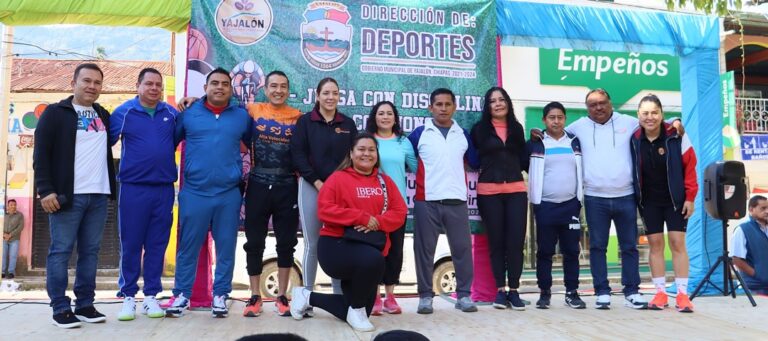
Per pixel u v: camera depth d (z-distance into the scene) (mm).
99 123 3984
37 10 4672
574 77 10273
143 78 4066
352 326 3783
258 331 3668
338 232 3871
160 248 4137
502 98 4688
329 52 5043
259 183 4172
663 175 4641
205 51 4836
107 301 4996
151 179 4043
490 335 3654
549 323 4043
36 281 11258
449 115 4602
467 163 4879
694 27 5875
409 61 5176
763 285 5668
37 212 12070
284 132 4266
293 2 5016
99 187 3938
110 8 4750
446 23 5281
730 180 5223
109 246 11906
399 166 4422
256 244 4191
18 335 3518
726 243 5293
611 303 4984
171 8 4844
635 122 4816
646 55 10383
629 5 9328
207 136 4129
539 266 4785
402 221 3965
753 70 11492
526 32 5477
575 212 4723
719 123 5844
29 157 12062
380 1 5168
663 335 3672
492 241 4648
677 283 4605
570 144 4805
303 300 4039
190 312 4398
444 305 4922
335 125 4301
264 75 4922
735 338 3594
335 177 3914
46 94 12141
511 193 4625
